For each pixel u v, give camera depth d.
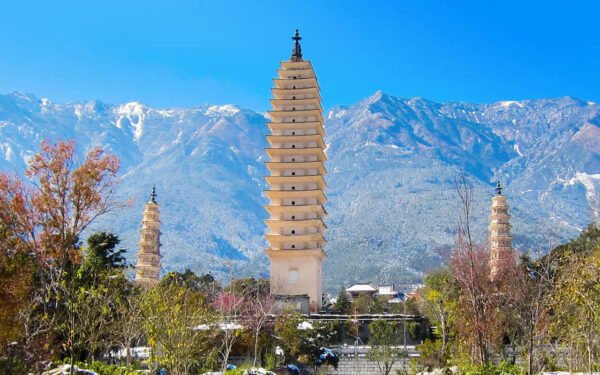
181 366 56.66
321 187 139.50
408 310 134.62
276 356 89.69
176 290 65.19
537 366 59.22
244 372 65.12
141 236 145.50
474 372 57.88
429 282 95.75
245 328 84.62
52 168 49.56
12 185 49.16
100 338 66.00
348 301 168.88
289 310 101.44
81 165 50.31
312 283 131.25
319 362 92.81
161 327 54.94
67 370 50.12
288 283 131.62
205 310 66.50
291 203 135.88
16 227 48.34
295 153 137.75
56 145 50.47
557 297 54.16
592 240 103.56
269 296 114.81
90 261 71.31
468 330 63.59
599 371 56.81
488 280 62.09
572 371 59.09
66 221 51.28
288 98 141.62
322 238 137.00
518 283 60.44
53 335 47.94
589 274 50.62
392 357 90.62
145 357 74.56
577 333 56.69
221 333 81.12
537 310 56.19
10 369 40.34
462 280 60.72
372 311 146.00
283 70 142.75
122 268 86.06
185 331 56.06
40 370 42.97
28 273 46.84
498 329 62.00
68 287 55.12
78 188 49.91
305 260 132.25
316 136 137.88
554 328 59.34
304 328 97.06
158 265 143.25
